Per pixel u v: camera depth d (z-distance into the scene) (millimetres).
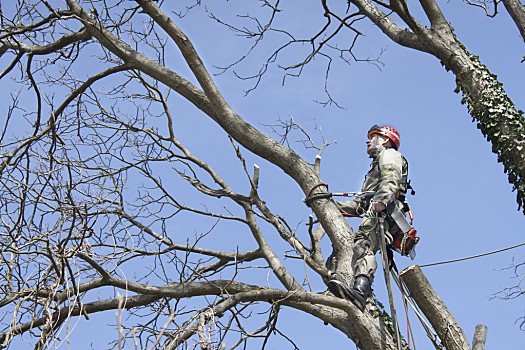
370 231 11570
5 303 11508
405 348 11875
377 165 11930
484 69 13641
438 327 11414
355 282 11445
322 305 12102
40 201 11984
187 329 10664
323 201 12781
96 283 12250
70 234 11195
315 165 13664
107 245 12961
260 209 13359
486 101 13219
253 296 11367
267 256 13148
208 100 13625
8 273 11625
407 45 14523
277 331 12375
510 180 12828
